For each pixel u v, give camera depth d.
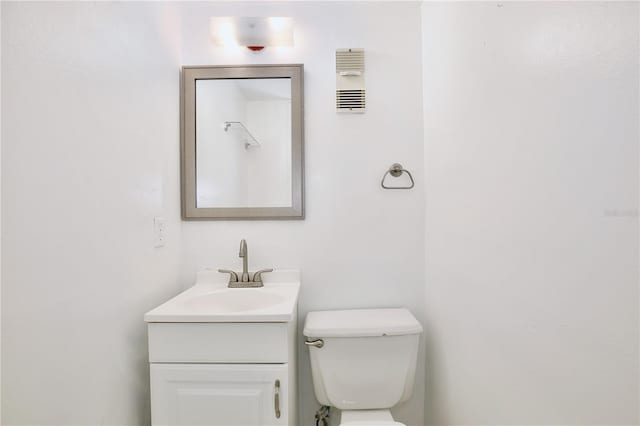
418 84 1.40
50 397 0.67
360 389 1.16
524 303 0.71
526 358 0.70
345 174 1.40
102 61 0.85
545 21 0.64
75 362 0.74
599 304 0.52
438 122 1.22
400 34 1.40
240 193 1.39
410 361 1.18
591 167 0.53
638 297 0.45
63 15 0.71
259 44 1.40
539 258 0.66
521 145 0.72
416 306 1.40
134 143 1.00
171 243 1.28
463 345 1.02
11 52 0.60
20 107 0.61
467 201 0.99
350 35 1.41
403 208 1.40
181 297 1.15
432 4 1.28
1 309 0.57
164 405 0.94
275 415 0.95
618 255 0.48
